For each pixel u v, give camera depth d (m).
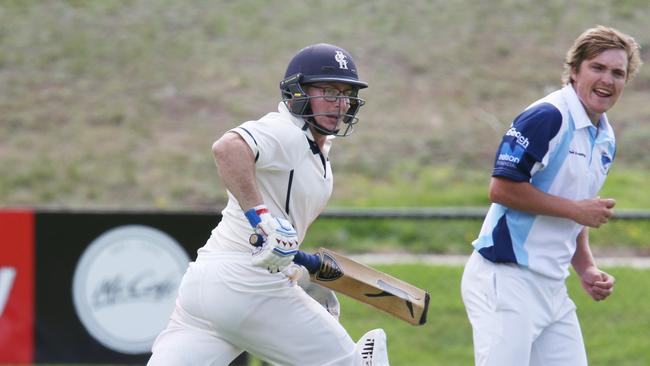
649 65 53.62
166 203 42.47
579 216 17.28
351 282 17.31
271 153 15.77
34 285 25.03
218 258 16.38
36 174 44.91
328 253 17.28
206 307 16.31
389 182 43.59
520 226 17.75
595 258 35.59
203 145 46.97
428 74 53.09
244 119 48.97
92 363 25.05
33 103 51.00
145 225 24.94
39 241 25.00
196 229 24.88
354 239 37.00
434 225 37.47
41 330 25.05
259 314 16.27
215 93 51.34
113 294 25.02
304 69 16.02
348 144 46.53
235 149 15.50
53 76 53.31
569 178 17.64
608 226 37.25
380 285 17.45
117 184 44.09
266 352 16.69
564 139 17.42
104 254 25.02
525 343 17.66
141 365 25.06
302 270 16.94
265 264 15.27
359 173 44.19
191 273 16.58
